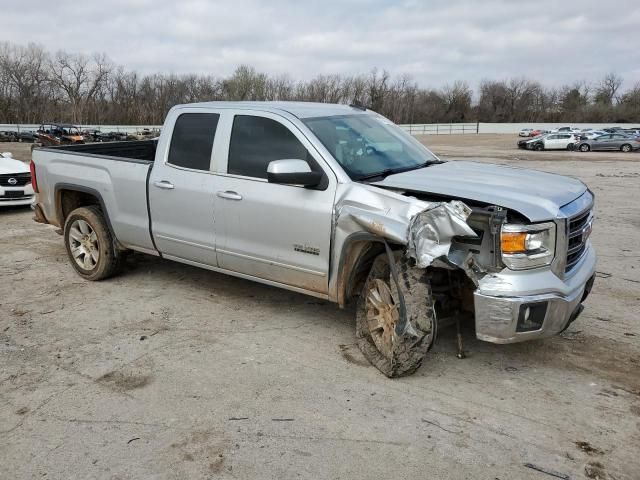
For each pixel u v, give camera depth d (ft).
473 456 9.86
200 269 20.85
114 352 13.99
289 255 14.47
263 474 9.39
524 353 13.89
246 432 10.57
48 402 11.67
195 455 9.91
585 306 17.24
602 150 118.73
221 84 268.00
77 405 11.54
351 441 10.28
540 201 11.83
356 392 12.00
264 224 14.70
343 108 16.94
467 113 325.83
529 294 11.45
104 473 9.45
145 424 10.85
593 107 298.35
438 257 11.28
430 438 10.37
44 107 260.42
